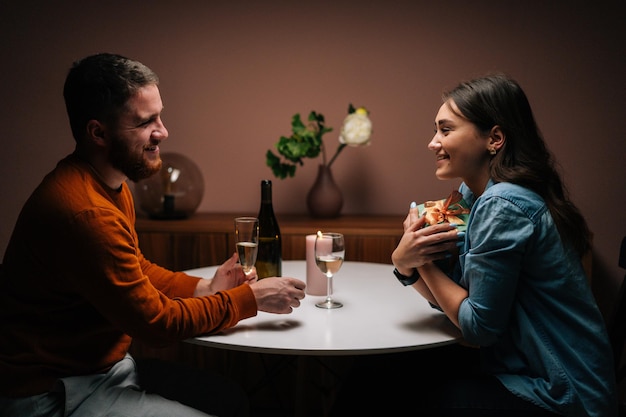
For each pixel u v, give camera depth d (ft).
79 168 4.41
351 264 6.90
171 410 4.27
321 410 8.57
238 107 9.40
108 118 4.33
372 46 9.11
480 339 4.28
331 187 8.72
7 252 4.43
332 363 8.50
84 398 4.23
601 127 8.88
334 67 9.20
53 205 4.12
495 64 8.95
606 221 9.02
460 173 4.74
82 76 4.31
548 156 4.70
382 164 9.33
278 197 9.55
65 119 9.50
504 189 4.35
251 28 9.23
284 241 8.14
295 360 8.45
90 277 4.08
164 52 9.34
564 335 4.29
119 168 4.53
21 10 9.30
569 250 4.33
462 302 4.42
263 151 9.46
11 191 9.64
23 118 9.52
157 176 8.43
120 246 4.14
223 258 8.24
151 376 4.96
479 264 4.26
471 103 4.54
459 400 4.35
